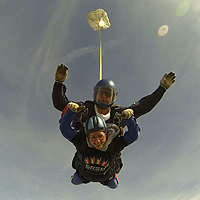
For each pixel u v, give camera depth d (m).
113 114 2.25
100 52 2.60
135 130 1.89
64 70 2.20
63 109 2.30
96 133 1.87
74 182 2.53
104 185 2.53
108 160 2.03
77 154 2.23
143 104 2.34
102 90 2.16
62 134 2.05
